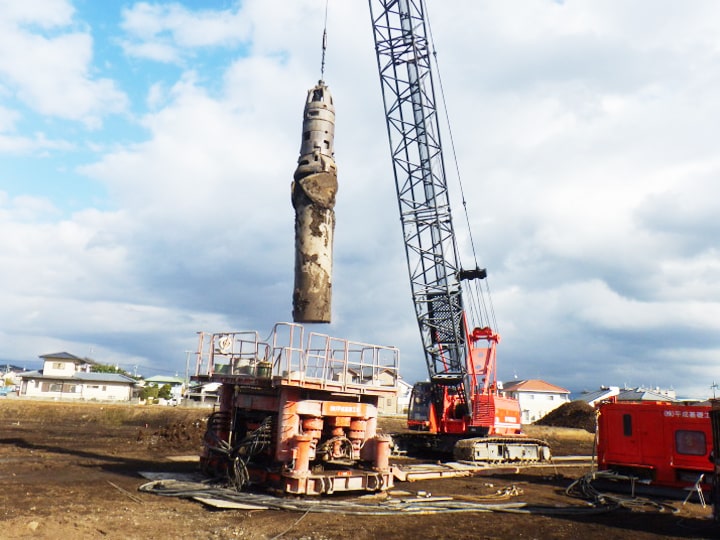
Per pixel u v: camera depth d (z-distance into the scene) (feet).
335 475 44.98
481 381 89.97
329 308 44.75
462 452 78.74
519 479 65.46
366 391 49.85
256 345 50.06
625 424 58.49
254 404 48.75
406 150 90.38
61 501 38.99
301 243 44.93
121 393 255.29
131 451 75.77
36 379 248.32
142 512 36.40
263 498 41.86
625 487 56.59
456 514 41.11
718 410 38.88
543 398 276.21
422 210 89.81
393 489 51.62
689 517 43.14
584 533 36.63
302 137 47.73
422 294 90.22
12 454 66.90
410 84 89.71
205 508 38.78
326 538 31.76
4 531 30.17
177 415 144.05
